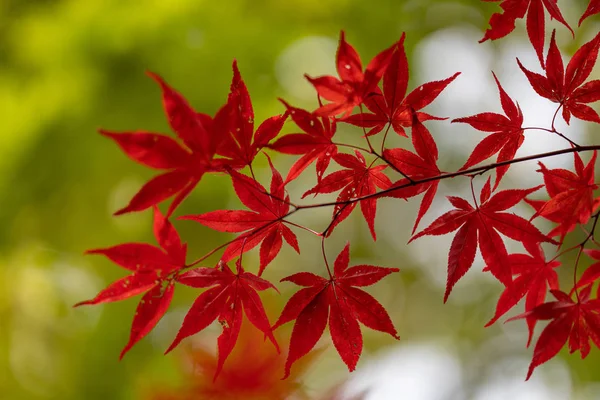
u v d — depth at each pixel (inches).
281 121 56.9
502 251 60.6
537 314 62.7
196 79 185.3
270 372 95.7
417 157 60.2
